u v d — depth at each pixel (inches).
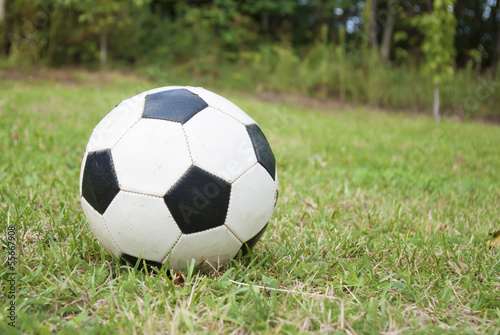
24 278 29.4
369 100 149.9
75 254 32.3
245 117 31.1
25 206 36.7
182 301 28.4
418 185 51.4
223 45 179.5
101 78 135.4
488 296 30.6
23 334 25.7
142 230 28.7
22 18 138.3
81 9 142.8
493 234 38.3
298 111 124.6
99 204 29.4
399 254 34.5
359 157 65.9
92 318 27.2
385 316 28.4
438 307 29.8
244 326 27.2
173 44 168.4
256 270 31.6
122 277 30.1
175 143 28.6
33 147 53.7
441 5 116.3
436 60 120.4
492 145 83.2
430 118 129.4
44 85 116.5
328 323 27.6
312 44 207.8
